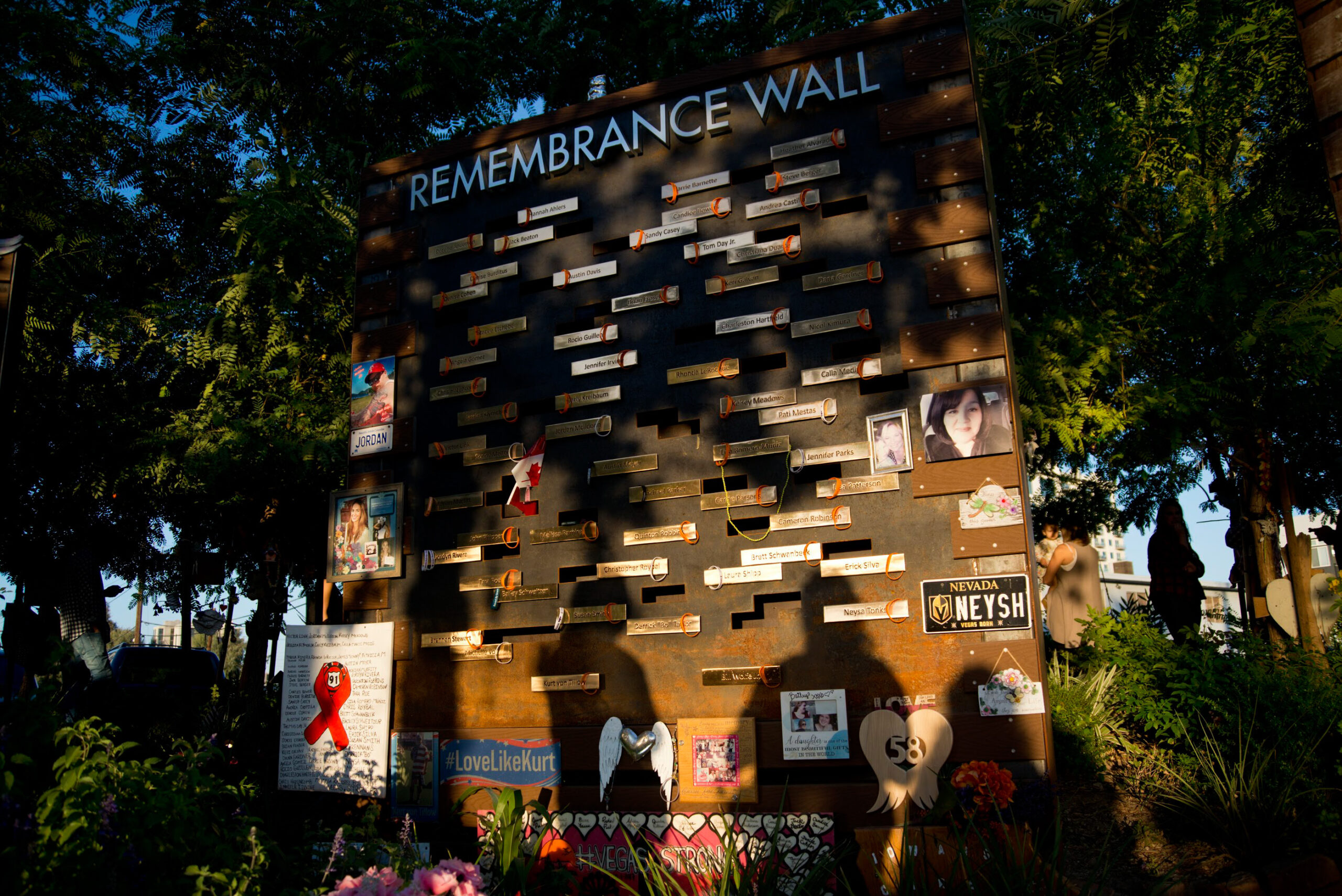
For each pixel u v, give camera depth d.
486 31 10.84
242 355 9.57
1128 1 6.89
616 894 4.93
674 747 5.02
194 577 10.95
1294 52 8.17
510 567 5.72
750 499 5.18
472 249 6.27
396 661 5.90
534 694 5.47
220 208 10.66
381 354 6.42
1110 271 9.59
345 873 3.77
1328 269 8.55
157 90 10.73
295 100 10.90
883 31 5.39
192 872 3.00
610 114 6.02
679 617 5.21
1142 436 9.77
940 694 4.62
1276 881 4.16
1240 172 10.32
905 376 5.02
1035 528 11.57
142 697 7.63
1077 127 8.88
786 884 4.59
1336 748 4.98
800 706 4.84
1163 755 5.58
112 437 9.70
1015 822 4.18
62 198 10.11
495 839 4.58
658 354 5.60
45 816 2.85
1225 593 18.73
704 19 10.90
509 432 5.95
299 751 5.93
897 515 4.86
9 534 9.14
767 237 5.48
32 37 9.71
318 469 9.00
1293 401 9.17
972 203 5.03
